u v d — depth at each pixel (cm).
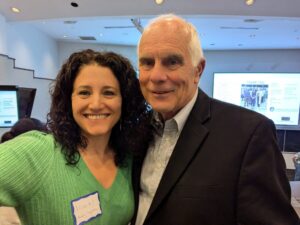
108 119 109
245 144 94
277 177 90
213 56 982
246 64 966
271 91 877
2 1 496
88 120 106
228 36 759
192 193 96
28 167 90
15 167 87
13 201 88
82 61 106
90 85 104
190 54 103
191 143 102
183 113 109
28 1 489
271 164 91
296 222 87
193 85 109
